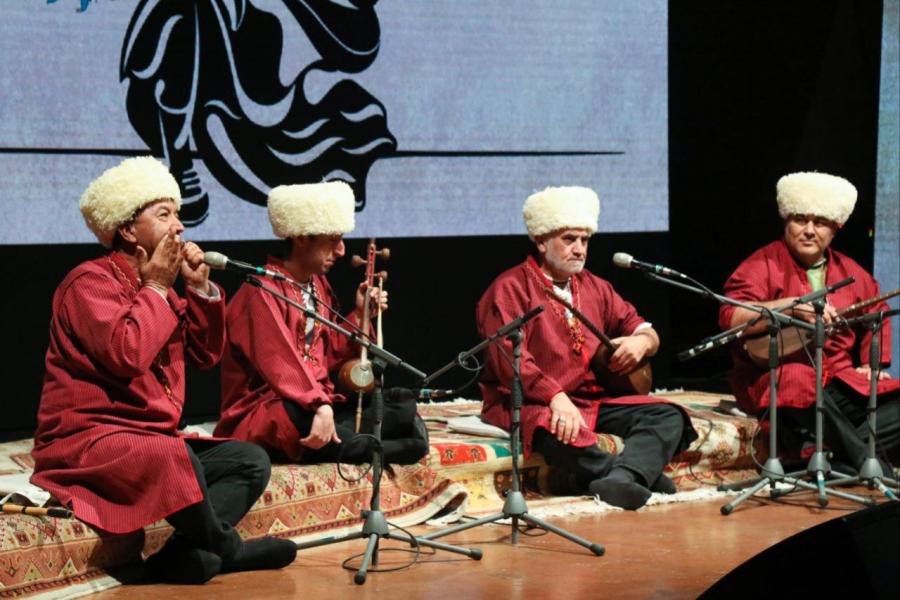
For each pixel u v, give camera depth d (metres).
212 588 7.97
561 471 11.02
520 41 13.79
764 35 16.25
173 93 12.34
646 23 14.38
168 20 12.27
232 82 12.60
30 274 12.02
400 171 13.40
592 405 11.03
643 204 14.60
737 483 11.19
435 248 13.90
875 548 5.34
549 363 10.97
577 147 14.18
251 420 9.54
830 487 11.15
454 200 13.66
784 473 11.09
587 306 11.23
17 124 11.65
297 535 9.16
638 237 14.93
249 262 12.88
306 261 9.74
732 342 12.26
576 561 8.74
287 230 9.62
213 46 12.49
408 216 13.48
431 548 9.09
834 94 16.09
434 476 9.98
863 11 15.77
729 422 11.89
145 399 8.00
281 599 7.75
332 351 10.27
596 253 14.77
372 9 13.14
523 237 14.32
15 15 11.57
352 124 13.15
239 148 12.66
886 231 15.60
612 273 14.88
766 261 12.02
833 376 11.77
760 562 5.44
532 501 10.56
